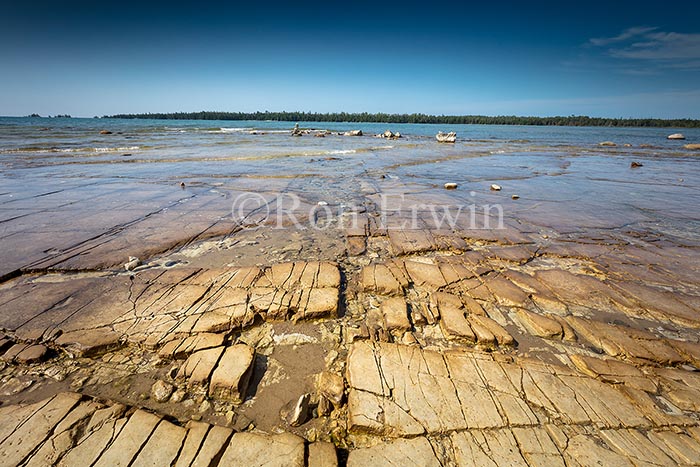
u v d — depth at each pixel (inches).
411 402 108.9
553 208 366.0
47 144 906.1
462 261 221.9
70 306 158.7
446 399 110.5
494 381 118.9
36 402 109.8
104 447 92.0
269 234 271.1
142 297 167.3
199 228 277.0
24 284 179.6
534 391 115.3
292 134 1619.1
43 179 461.7
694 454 96.2
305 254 232.8
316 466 89.5
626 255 236.8
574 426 103.2
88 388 116.9
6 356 127.9
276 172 562.6
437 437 98.4
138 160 656.4
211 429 98.3
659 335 152.0
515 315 164.7
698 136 2253.9
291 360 133.6
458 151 1006.4
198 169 574.2
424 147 1120.2
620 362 132.6
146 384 119.2
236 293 171.5
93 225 273.1
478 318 157.1
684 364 134.7
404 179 536.7
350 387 115.9
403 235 270.7
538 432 100.6
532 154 987.9
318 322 157.2
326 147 1031.0
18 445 92.0
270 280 186.1
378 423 101.8
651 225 308.0
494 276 201.6
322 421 106.8
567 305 173.2
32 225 269.0
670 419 107.4
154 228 271.7
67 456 89.5
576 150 1144.8
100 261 207.2
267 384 121.6
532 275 204.5
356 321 158.6
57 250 220.8
